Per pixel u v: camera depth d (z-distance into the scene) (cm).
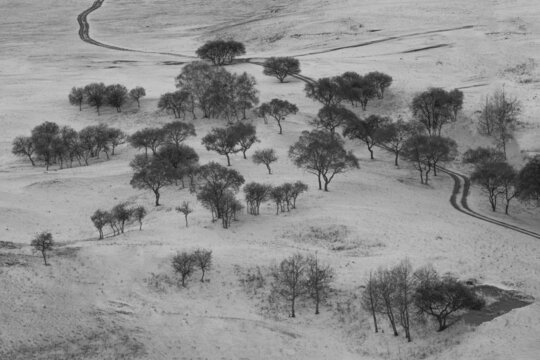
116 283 4791
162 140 9794
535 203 8056
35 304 4262
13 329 3944
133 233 6381
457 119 11369
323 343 4191
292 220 6644
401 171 9462
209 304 4675
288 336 4241
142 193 8200
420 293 4325
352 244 5962
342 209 6950
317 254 5591
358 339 4281
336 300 4772
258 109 11581
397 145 9750
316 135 9381
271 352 4022
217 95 11594
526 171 7475
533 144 10144
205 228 6475
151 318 4319
